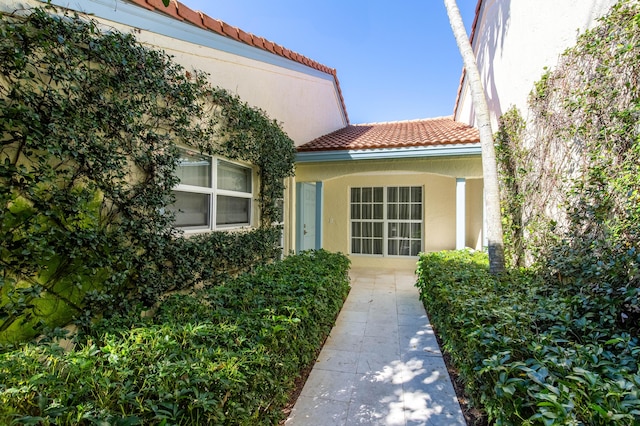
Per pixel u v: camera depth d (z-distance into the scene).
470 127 7.63
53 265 2.49
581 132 3.12
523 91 4.50
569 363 1.50
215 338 2.02
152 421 1.33
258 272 4.04
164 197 3.45
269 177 6.01
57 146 2.40
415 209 9.11
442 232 8.77
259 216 5.86
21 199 2.28
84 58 2.62
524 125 4.41
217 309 2.60
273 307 2.71
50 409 1.21
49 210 2.41
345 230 9.55
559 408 1.22
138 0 3.19
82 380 1.45
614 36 2.65
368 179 9.41
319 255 5.75
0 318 2.15
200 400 1.38
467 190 8.74
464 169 6.41
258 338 2.12
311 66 8.19
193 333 1.98
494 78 5.72
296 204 7.58
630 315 2.30
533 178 4.14
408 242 9.17
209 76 4.38
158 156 3.36
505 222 5.01
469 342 2.13
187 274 3.78
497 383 1.49
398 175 9.16
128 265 2.99
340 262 5.50
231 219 5.19
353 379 3.14
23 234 2.29
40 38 2.32
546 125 3.81
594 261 2.79
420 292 5.78
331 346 3.92
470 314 2.33
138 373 1.56
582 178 3.10
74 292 2.64
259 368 1.89
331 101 9.94
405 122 11.06
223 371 1.61
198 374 1.53
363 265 9.42
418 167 6.70
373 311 5.30
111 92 2.91
